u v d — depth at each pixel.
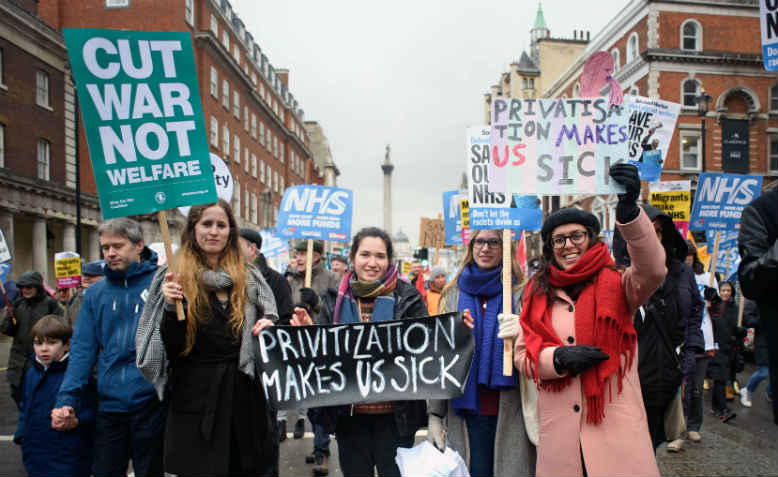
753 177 7.90
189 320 2.88
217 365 2.95
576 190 3.33
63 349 3.80
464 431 3.34
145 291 3.54
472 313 3.44
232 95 36.16
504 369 3.04
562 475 2.76
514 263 3.57
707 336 6.85
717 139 26.67
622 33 29.12
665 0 26.58
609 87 3.33
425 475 2.93
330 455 5.87
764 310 2.57
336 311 3.51
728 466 5.15
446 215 8.55
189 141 3.08
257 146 43.50
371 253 3.51
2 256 7.68
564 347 2.69
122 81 2.99
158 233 25.75
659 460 5.36
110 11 27.17
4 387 9.56
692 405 6.05
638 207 2.63
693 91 26.78
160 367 2.92
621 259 3.89
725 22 26.89
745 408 7.74
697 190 7.93
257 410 3.06
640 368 3.66
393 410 3.32
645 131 4.01
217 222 3.05
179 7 27.47
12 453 5.76
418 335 3.28
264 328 3.10
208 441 2.88
